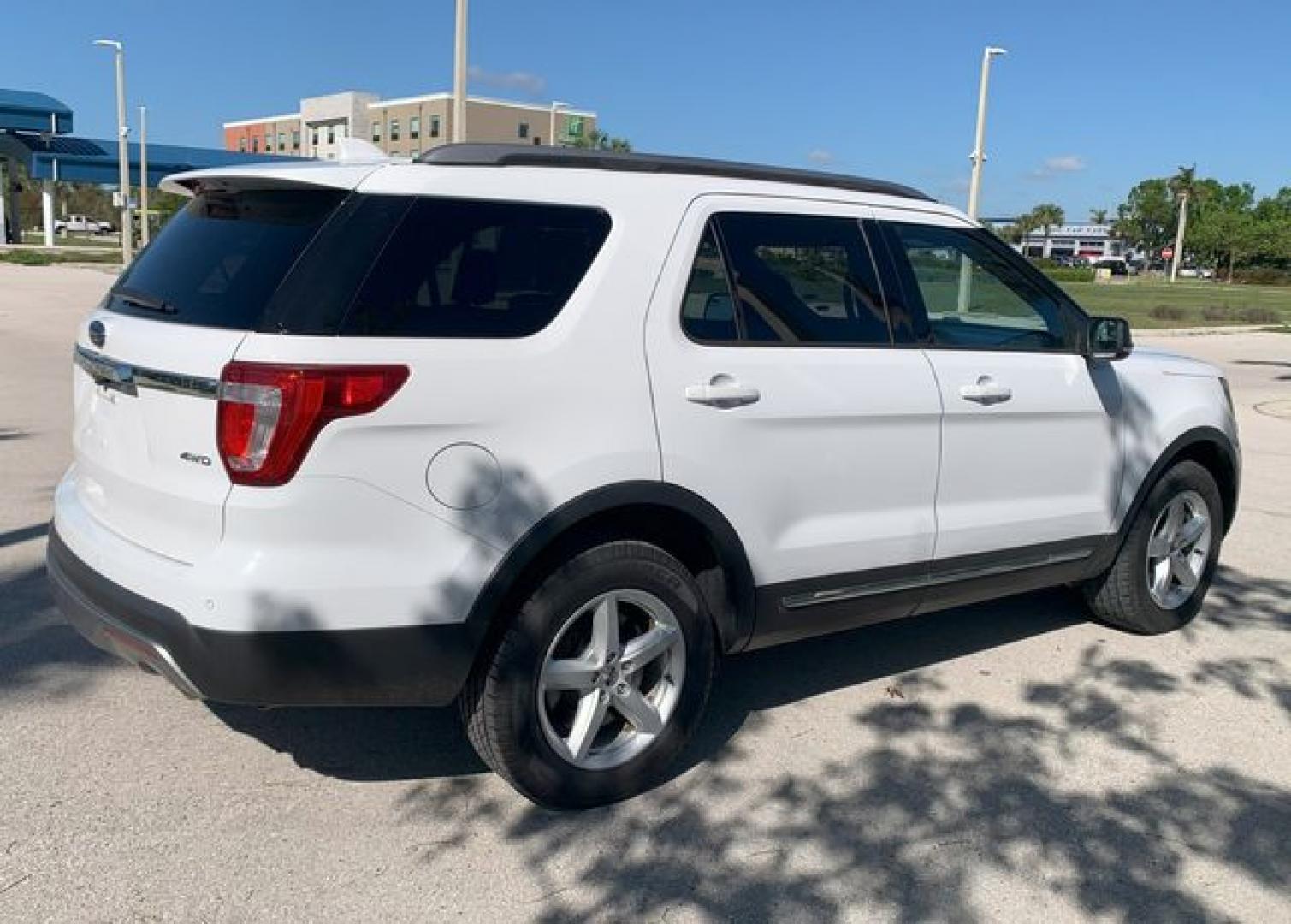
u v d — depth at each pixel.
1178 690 4.84
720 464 3.75
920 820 3.72
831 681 4.84
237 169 3.68
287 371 3.06
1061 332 4.94
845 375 4.05
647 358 3.60
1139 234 140.00
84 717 4.17
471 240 3.40
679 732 3.86
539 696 3.54
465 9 17.11
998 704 4.65
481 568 3.31
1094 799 3.89
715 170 3.97
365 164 3.48
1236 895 3.37
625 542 3.64
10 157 65.50
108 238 91.25
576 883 3.30
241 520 3.10
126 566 3.32
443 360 3.25
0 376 12.95
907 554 4.32
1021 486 4.70
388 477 3.18
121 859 3.30
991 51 27.12
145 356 3.32
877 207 4.38
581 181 3.62
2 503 6.95
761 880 3.35
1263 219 123.00
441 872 3.32
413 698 3.35
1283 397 15.62
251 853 3.37
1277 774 4.11
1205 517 5.56
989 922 3.20
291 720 4.23
